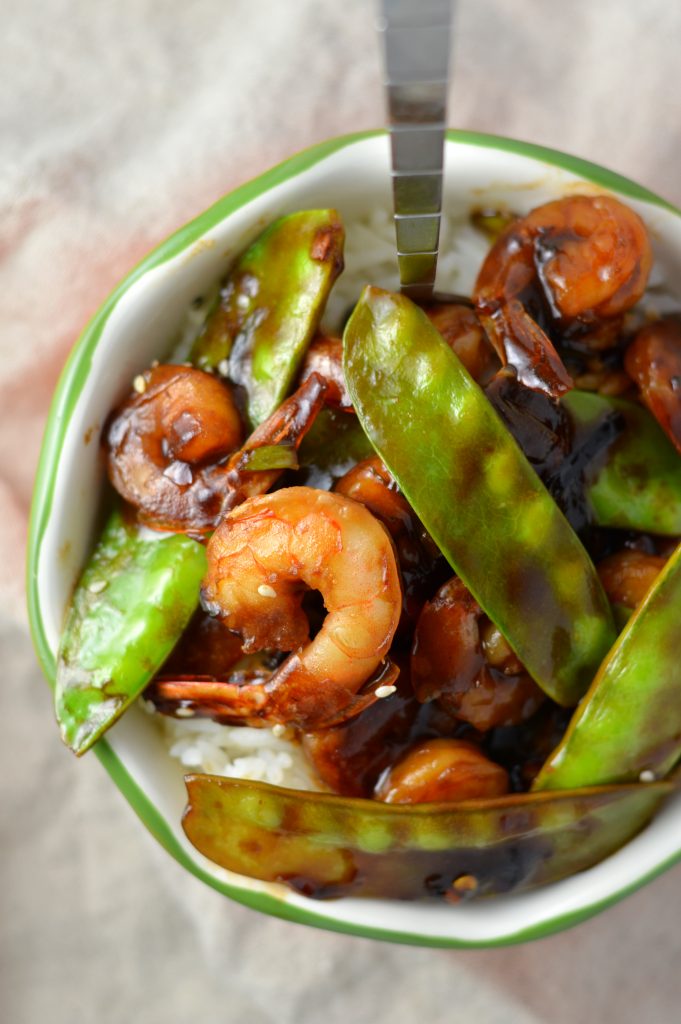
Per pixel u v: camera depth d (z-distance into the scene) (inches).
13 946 15.3
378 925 11.4
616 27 14.4
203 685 10.9
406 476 10.3
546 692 10.9
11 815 15.3
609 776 10.9
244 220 10.9
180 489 10.9
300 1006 15.0
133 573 11.1
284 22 14.7
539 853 11.1
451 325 10.9
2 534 14.7
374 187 11.1
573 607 10.7
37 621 11.2
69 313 14.6
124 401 11.2
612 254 10.8
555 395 10.4
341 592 10.0
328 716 10.6
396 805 10.6
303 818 10.7
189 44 14.7
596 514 11.1
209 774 10.8
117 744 11.3
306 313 10.8
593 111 14.4
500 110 14.5
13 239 14.6
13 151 14.7
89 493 11.2
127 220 14.6
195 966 15.2
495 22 14.5
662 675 10.6
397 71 8.1
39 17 14.7
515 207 11.3
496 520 10.4
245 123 14.6
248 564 10.1
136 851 15.2
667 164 14.2
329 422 11.0
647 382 11.2
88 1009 15.2
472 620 10.7
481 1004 14.9
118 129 14.7
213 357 11.2
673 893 14.7
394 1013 15.0
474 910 11.4
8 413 14.7
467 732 11.2
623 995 14.8
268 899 11.3
